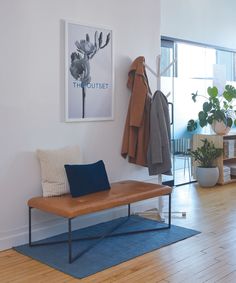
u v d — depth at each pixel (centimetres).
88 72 407
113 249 349
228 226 412
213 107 630
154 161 424
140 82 434
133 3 452
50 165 364
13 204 354
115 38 434
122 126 452
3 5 335
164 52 599
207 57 684
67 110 390
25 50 353
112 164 443
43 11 364
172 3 602
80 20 396
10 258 330
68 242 345
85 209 322
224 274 297
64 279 291
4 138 344
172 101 617
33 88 362
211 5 679
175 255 335
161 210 445
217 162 620
